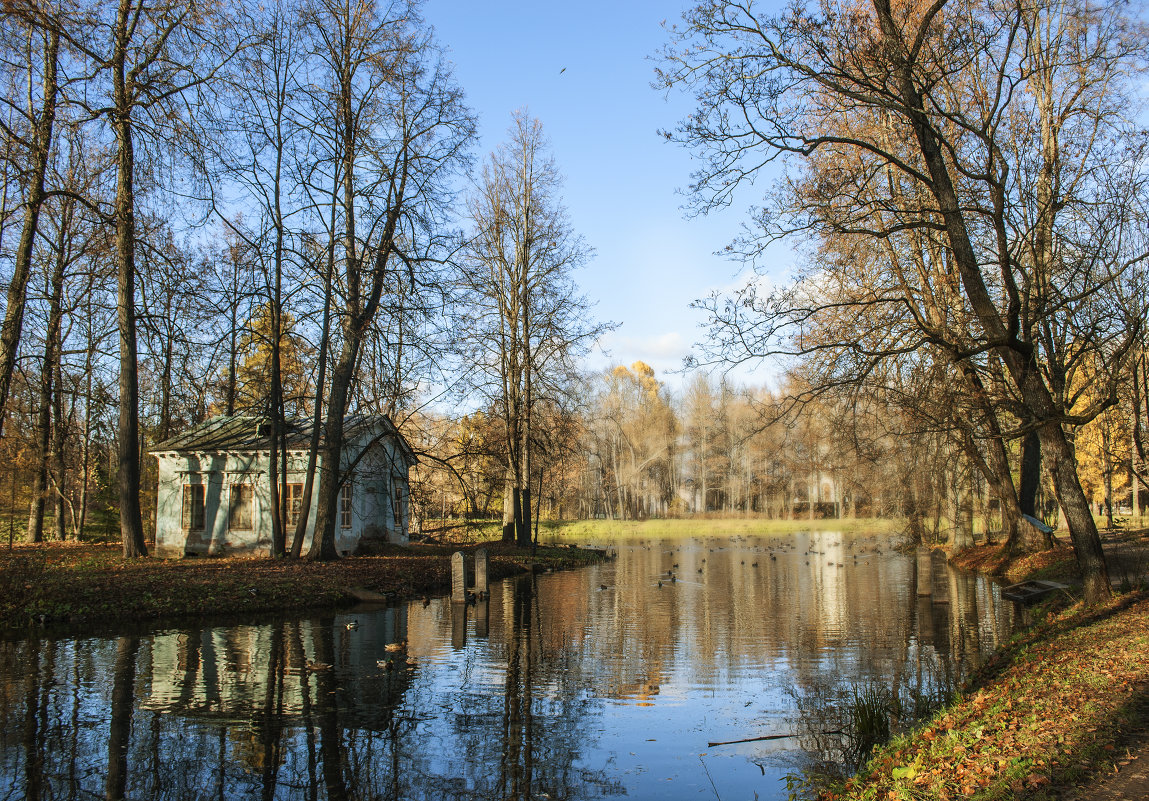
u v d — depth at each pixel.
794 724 9.53
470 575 26.61
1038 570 21.61
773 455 72.94
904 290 18.58
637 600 21.66
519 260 37.19
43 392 29.53
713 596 22.59
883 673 12.16
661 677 12.09
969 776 5.95
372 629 16.06
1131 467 29.64
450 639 15.27
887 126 18.95
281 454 29.89
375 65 24.89
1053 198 16.19
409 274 24.59
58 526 37.28
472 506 30.58
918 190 19.42
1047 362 19.44
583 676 12.13
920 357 17.20
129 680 11.20
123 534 25.05
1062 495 14.80
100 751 8.23
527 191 37.25
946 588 19.72
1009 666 10.65
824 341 16.66
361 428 30.27
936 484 29.55
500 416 35.16
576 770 7.95
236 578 20.23
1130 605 13.20
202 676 11.53
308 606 18.94
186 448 30.44
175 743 8.55
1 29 17.44
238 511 30.38
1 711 9.61
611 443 76.31
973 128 14.01
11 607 15.68
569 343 34.97
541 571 31.33
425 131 25.27
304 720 9.49
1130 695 7.59
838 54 13.92
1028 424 13.73
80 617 15.96
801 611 19.22
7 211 18.42
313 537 26.61
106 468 39.72
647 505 91.56
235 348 29.59
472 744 8.78
